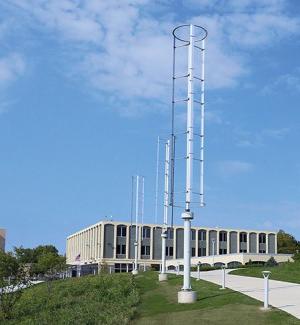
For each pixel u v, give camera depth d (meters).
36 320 22.53
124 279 34.19
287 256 79.56
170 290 27.11
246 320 17.06
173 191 32.22
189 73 24.36
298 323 16.20
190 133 23.72
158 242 105.94
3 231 114.81
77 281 38.88
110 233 104.25
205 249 109.12
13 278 27.42
